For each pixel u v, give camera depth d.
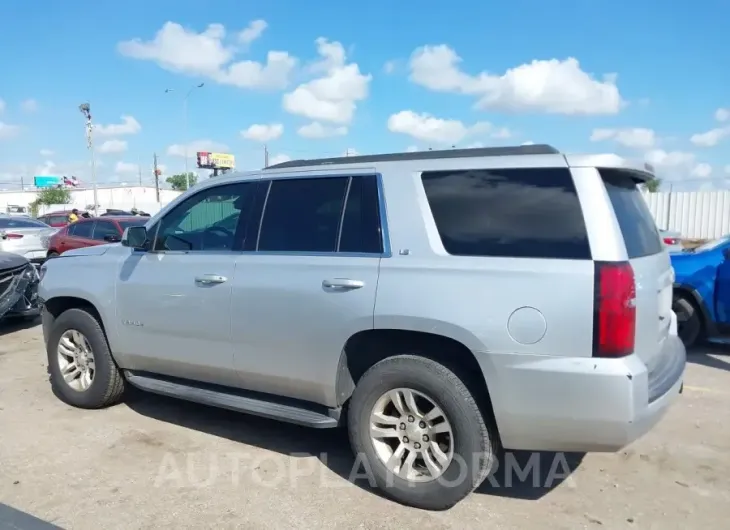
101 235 14.97
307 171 4.11
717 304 6.99
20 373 6.52
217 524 3.40
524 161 3.38
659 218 24.20
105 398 5.17
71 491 3.78
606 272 3.03
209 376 4.45
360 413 3.68
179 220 4.68
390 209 3.68
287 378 3.99
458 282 3.34
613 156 3.28
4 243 14.08
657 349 3.55
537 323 3.12
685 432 4.73
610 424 3.02
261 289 4.02
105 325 4.98
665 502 3.65
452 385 3.37
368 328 3.58
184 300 4.43
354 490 3.81
